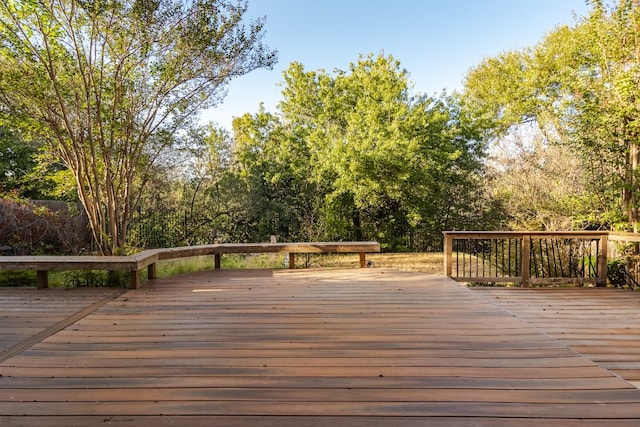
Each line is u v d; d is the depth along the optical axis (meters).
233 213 12.30
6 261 4.57
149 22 5.31
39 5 5.01
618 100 6.34
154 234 10.10
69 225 9.30
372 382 2.18
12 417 1.82
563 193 8.52
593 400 1.98
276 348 2.71
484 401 1.97
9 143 9.94
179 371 2.33
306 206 13.23
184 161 9.52
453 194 12.73
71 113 5.82
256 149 14.89
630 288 5.14
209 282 5.05
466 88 17.14
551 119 9.74
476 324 3.25
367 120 10.98
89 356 2.57
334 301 4.04
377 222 12.89
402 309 3.73
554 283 5.17
